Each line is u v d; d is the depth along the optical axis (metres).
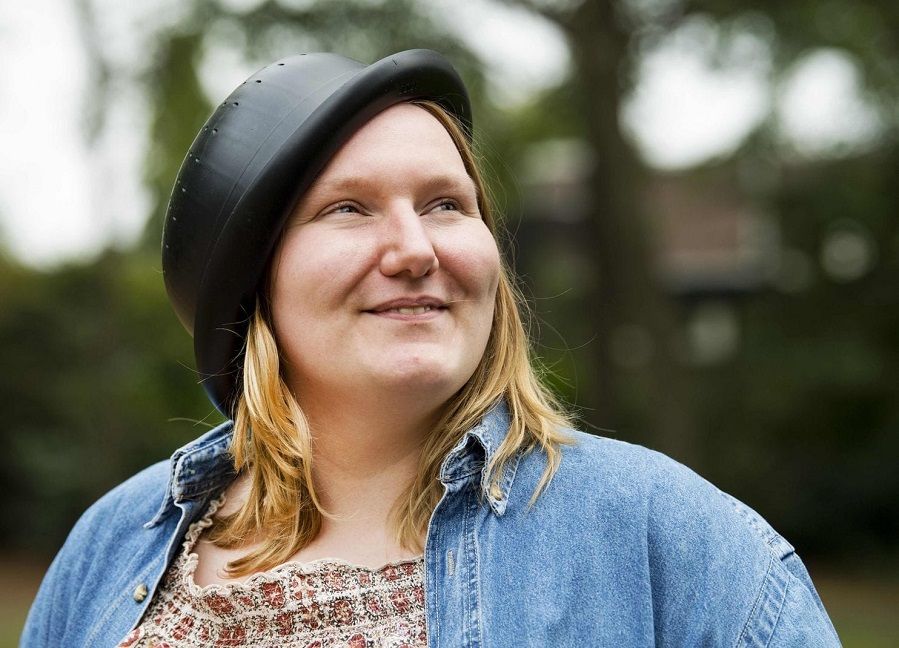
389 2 8.27
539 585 1.30
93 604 1.61
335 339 1.38
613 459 1.38
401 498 1.43
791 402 12.20
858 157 11.94
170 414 11.21
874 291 12.23
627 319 9.93
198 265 1.48
